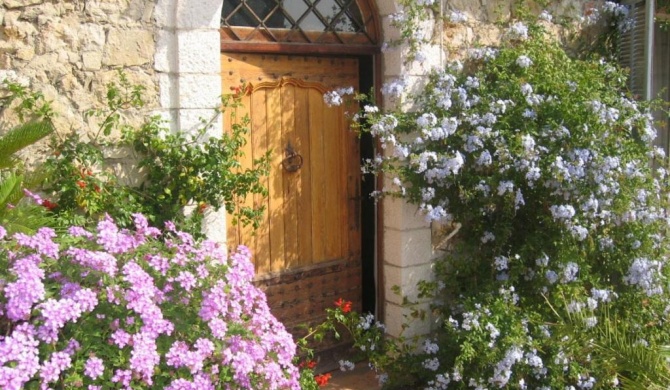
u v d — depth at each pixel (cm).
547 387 453
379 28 491
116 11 379
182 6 393
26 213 315
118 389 275
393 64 481
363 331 494
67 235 324
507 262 486
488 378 445
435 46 489
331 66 486
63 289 280
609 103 503
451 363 461
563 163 469
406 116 468
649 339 496
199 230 395
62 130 369
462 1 503
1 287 272
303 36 468
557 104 478
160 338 296
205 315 300
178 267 308
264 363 319
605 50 579
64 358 266
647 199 513
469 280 496
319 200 489
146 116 389
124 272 290
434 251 501
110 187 373
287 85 468
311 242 487
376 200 488
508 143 470
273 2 457
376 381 483
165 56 393
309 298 488
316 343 493
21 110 356
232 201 413
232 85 445
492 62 496
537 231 491
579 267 494
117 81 382
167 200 386
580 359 450
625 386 370
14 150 325
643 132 514
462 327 459
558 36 558
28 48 359
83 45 372
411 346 478
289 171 472
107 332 285
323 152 488
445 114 468
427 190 463
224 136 399
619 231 512
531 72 496
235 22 443
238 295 320
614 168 482
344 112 496
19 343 259
